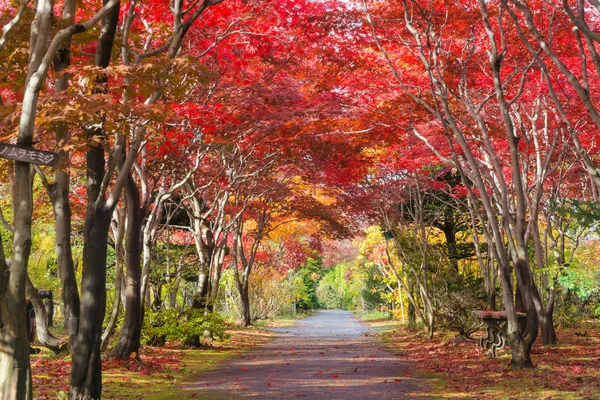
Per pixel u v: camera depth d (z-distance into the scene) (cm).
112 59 1202
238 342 2577
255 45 1414
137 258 1602
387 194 2558
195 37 1348
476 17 1390
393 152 2039
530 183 2183
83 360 991
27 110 745
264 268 4541
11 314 740
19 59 970
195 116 1333
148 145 1588
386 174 2455
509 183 1945
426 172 2466
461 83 1500
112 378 1338
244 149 1762
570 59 1448
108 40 1016
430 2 1331
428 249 2750
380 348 2253
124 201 1622
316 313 7538
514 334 1438
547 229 1975
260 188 2527
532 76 1522
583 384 1176
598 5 770
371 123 1540
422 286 2617
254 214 3244
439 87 1342
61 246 1093
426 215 2792
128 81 920
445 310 2377
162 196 1723
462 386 1227
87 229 1014
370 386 1248
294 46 1484
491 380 1287
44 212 2164
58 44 774
